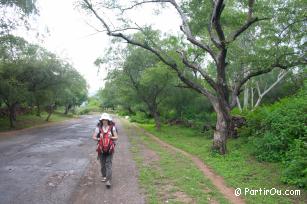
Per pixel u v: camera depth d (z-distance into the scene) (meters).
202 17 13.78
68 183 7.86
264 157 10.70
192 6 13.67
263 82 35.41
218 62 13.00
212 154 12.42
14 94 26.17
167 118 39.53
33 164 10.39
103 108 111.69
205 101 31.08
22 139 18.84
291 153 9.02
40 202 6.31
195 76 24.06
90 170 9.52
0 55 24.27
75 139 19.45
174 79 25.69
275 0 12.55
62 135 22.27
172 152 13.84
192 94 30.81
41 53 31.61
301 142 8.95
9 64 27.09
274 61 12.75
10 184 7.68
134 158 11.89
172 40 19.38
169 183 7.89
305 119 10.91
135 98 30.92
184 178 8.41
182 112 32.44
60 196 6.74
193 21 14.41
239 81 13.73
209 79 13.55
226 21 13.91
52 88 33.84
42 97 33.12
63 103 55.09
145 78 24.78
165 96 30.06
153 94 28.72
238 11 14.78
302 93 12.70
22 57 28.70
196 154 13.23
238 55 14.45
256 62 12.95
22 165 10.18
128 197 6.70
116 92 35.72
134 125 38.34
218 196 6.80
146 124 40.62
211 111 31.28
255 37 15.92
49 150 14.05
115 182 8.00
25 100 29.84
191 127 27.69
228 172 9.17
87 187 7.51
